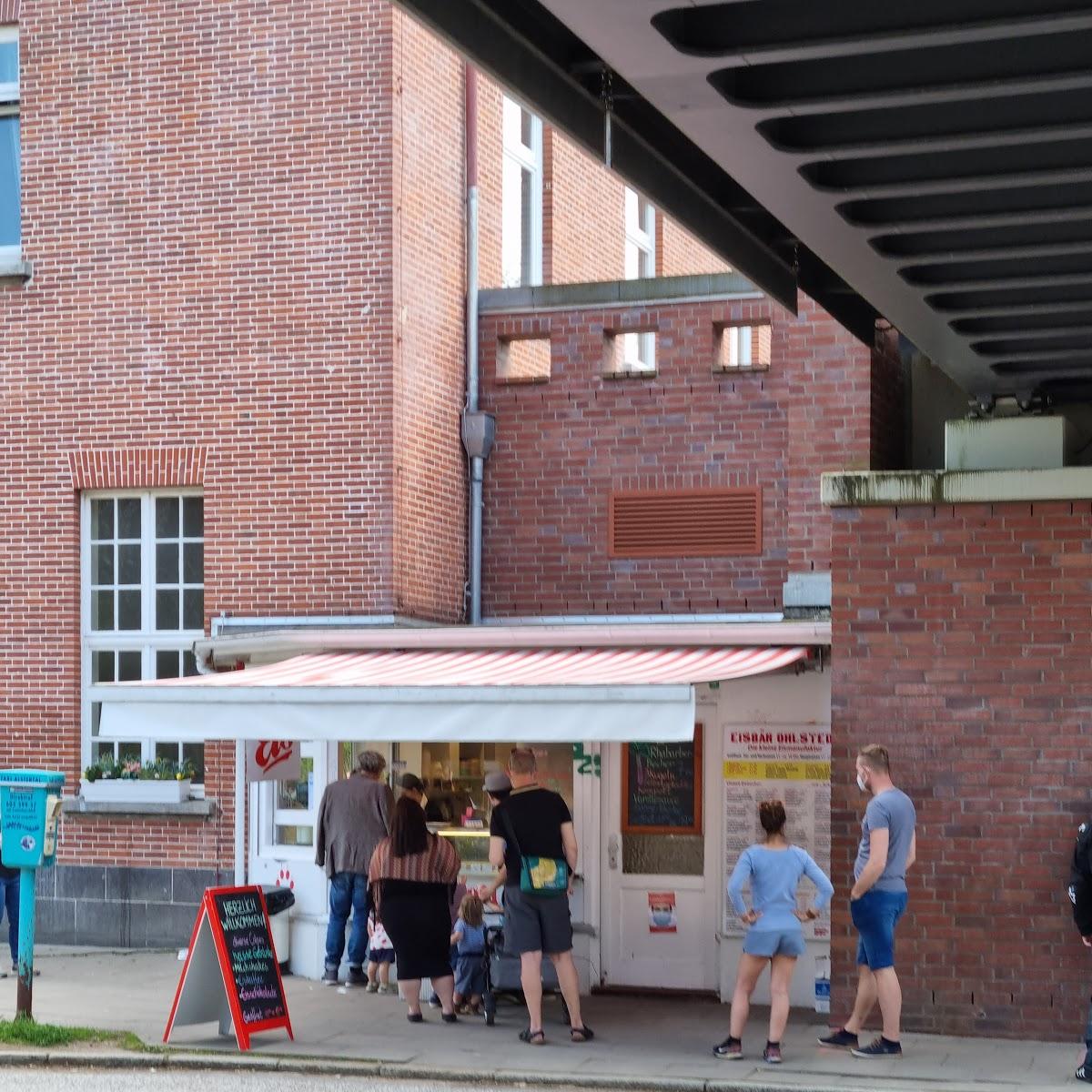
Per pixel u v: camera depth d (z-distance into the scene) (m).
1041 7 7.50
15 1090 10.68
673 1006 14.15
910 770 12.84
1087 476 12.56
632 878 14.82
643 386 17.67
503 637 14.99
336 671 14.11
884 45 7.79
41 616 18.00
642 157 9.91
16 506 18.08
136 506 17.94
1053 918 12.47
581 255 21.86
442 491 17.75
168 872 17.19
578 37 8.42
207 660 16.25
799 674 14.47
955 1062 11.63
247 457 17.27
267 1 17.34
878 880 11.84
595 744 14.99
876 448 16.14
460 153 18.39
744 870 11.77
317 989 14.91
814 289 13.13
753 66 8.48
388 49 16.97
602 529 17.72
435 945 13.20
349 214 17.03
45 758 17.95
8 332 18.14
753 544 17.19
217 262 17.44
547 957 13.70
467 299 18.34
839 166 9.61
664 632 14.33
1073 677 12.59
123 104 17.81
